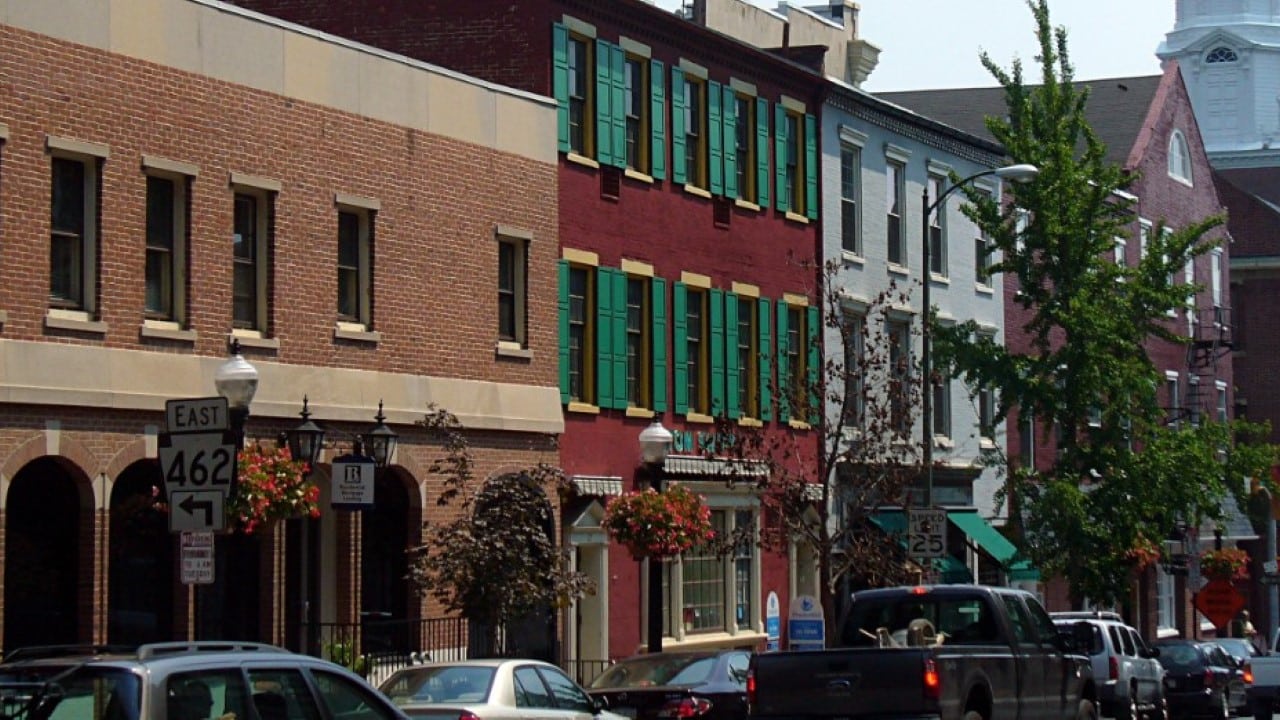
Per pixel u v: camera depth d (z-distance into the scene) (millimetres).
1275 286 87875
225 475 20312
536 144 38750
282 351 32125
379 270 34312
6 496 27438
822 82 49906
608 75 41688
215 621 30969
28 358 27453
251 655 16156
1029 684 27203
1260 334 88000
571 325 40469
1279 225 88312
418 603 34812
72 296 28719
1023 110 50156
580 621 40094
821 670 24656
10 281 27359
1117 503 49031
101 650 16656
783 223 48438
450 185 36219
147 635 30016
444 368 35844
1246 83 134500
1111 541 49000
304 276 32688
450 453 33062
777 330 47875
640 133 43188
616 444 41469
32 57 27812
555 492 38656
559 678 25141
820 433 45938
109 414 28781
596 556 40188
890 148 53438
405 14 40469
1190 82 136000
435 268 35719
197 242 30562
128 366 29078
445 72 36250
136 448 29172
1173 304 50031
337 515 33312
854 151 52062
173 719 15133
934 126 55531
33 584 28594
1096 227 49688
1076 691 29297
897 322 53250
